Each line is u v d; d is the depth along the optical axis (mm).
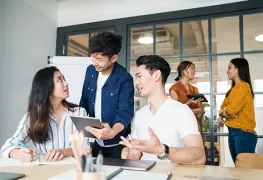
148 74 1203
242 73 2141
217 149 2496
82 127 1119
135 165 891
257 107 2457
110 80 1559
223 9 2465
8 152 1079
